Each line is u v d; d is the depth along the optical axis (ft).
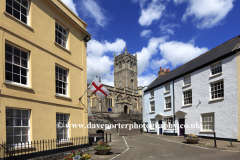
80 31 44.37
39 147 28.40
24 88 27.02
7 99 24.13
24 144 26.13
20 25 27.53
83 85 43.21
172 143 50.96
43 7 32.76
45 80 31.45
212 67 57.31
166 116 78.28
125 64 251.60
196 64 67.67
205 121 57.93
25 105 26.84
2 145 22.50
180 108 70.03
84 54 44.91
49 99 31.71
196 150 38.24
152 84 100.58
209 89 57.00
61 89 36.60
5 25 24.95
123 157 33.42
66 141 35.14
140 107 208.23
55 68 35.17
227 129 49.26
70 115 37.27
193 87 64.13
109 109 179.11
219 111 52.37
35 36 30.25
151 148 44.01
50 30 34.01
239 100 46.91
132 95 204.64
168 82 79.82
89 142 44.93
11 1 27.12
